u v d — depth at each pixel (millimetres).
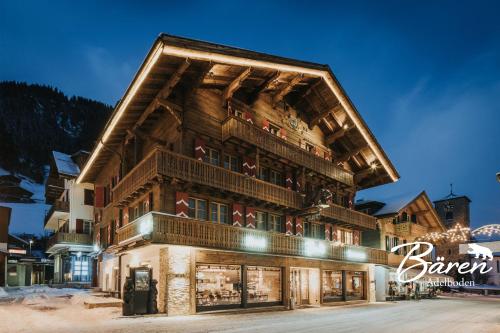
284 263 23922
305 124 28516
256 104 24672
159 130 22812
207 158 21734
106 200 29984
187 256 19031
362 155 31578
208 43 18406
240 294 21391
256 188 22516
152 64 17594
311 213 25234
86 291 28875
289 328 14672
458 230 41406
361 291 31141
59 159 39969
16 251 45969
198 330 13734
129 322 15758
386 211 37406
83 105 163500
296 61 22781
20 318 15828
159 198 19328
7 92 140875
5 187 105625
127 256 23516
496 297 44875
